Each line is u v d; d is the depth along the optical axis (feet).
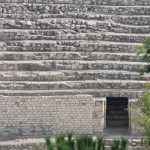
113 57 345.31
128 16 369.30
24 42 347.97
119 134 319.06
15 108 317.63
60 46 348.18
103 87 330.95
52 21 360.89
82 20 362.94
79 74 335.47
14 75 331.77
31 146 304.30
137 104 316.60
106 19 367.04
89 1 373.20
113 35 356.38
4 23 358.02
